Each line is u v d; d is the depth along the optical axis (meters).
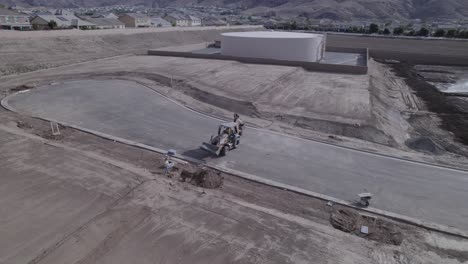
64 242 9.84
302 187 14.04
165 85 30.09
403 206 12.80
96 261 9.16
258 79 32.44
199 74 34.12
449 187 14.30
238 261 9.29
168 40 65.06
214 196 12.66
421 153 18.66
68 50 44.41
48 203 11.74
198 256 9.45
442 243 10.63
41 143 16.78
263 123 21.70
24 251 9.44
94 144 17.67
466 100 31.78
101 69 36.44
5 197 11.98
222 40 45.81
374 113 23.25
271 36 44.25
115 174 13.97
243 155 16.94
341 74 36.59
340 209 12.43
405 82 39.47
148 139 18.61
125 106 24.14
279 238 10.34
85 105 24.02
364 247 10.09
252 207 12.03
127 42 55.72
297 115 22.61
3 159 14.83
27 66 35.72
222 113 23.41
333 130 20.66
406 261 9.56
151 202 12.02
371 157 17.00
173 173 14.73
